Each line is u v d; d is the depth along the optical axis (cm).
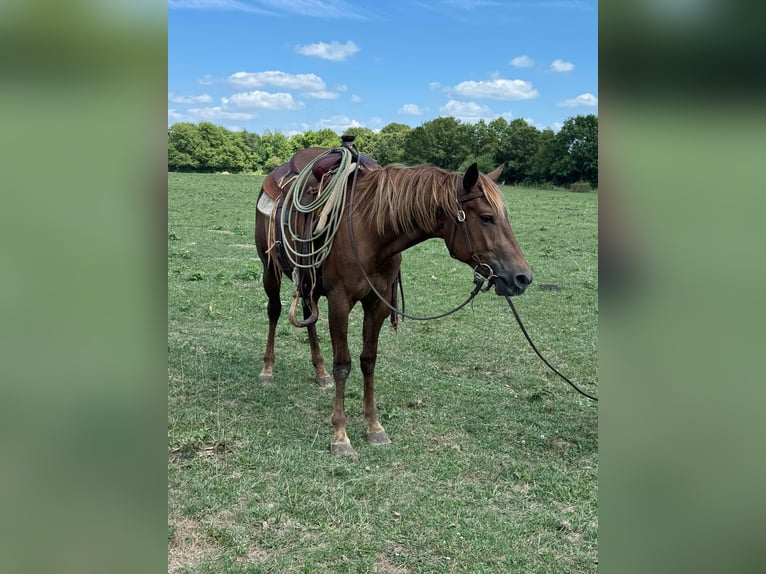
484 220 309
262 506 292
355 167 357
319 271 365
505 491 318
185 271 888
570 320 692
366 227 340
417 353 561
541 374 512
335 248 346
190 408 404
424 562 256
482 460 350
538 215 1970
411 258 1127
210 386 449
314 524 280
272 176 446
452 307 744
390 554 262
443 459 350
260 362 513
